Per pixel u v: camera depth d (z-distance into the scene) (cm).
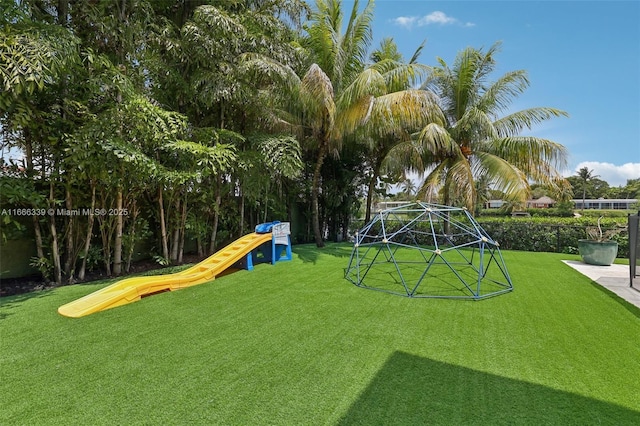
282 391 208
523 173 830
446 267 649
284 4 655
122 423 177
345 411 189
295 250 861
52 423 176
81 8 446
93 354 257
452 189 895
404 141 955
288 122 813
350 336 298
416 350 270
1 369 233
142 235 601
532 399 202
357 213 1180
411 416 185
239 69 587
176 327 316
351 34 815
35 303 383
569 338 296
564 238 912
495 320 343
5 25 346
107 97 472
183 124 526
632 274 491
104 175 469
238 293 442
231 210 811
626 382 222
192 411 188
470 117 842
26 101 400
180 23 601
